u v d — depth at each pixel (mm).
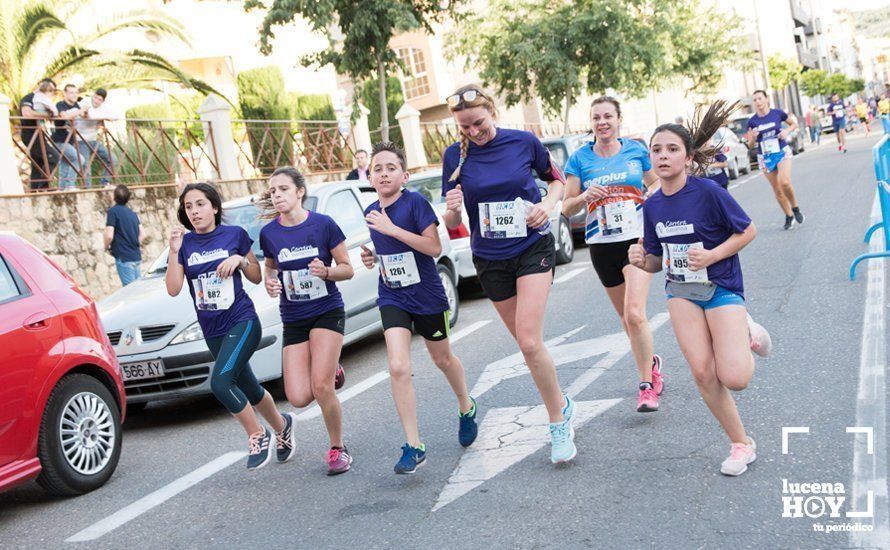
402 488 5062
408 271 5363
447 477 5129
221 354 5730
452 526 4379
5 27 16234
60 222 12758
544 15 25359
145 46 24031
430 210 5410
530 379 7176
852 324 7062
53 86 13500
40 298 5914
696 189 4523
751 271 10242
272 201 5738
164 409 8555
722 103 4680
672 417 5555
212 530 4848
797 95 80750
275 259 5734
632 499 4363
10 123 12766
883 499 3955
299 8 17000
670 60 26438
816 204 15828
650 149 4582
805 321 7410
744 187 22578
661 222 4613
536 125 33062
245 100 26516
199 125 16547
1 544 5051
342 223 9062
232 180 16500
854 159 26234
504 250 5152
